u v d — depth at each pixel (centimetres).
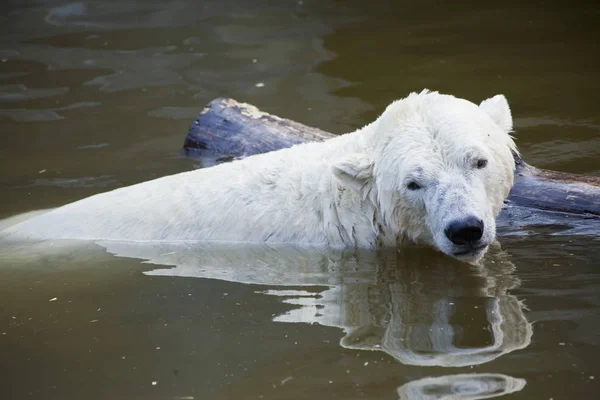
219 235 1725
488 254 1579
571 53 3042
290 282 1502
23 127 2714
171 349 1247
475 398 1027
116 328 1343
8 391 1161
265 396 1083
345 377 1111
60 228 1830
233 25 3709
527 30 3406
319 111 2675
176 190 1808
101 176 2250
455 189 1392
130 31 3675
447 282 1454
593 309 1262
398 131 1493
